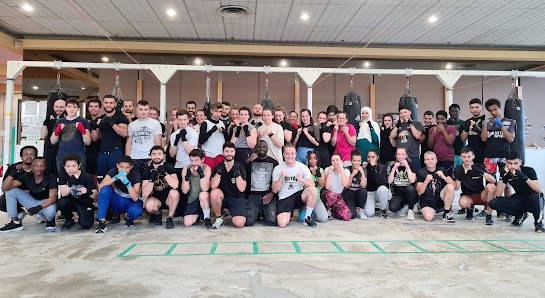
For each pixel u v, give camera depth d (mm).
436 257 3039
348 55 9305
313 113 9820
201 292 2219
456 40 8945
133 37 8664
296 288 2289
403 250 3271
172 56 9328
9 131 5961
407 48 9320
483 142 5371
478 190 4934
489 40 8945
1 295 2166
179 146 4664
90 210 4254
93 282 2400
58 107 4805
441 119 5516
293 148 4402
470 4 6773
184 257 3008
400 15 7305
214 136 4785
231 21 7641
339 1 6637
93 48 8711
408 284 2371
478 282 2416
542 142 10180
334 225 4504
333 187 4957
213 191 4363
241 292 2219
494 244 3523
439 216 5203
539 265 2830
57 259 2953
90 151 5004
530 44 9273
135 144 4648
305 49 9172
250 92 9727
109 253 3143
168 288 2287
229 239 3693
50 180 4102
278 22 7707
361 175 5008
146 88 9430
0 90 16234
